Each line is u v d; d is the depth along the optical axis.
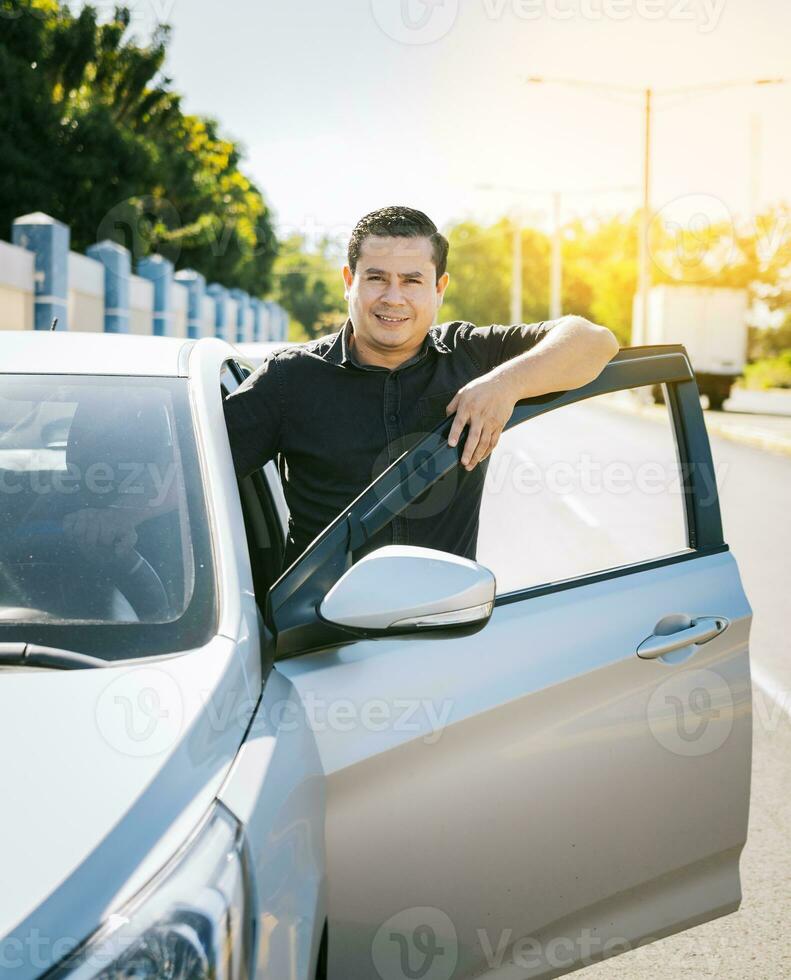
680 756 2.31
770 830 3.70
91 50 23.88
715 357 30.98
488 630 2.15
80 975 1.18
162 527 1.92
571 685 2.17
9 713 1.47
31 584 1.79
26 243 17.06
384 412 2.56
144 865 1.30
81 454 2.05
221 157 35.28
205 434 2.16
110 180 23.02
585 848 2.19
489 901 2.06
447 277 2.70
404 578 1.81
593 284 92.81
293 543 2.68
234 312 32.56
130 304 21.50
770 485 13.59
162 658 1.66
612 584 2.36
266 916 1.42
